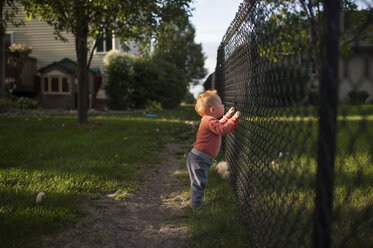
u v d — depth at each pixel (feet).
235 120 8.86
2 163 12.64
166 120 35.09
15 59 45.09
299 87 4.20
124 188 10.59
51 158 14.07
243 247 6.44
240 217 7.82
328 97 3.47
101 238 7.08
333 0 3.40
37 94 49.88
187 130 27.35
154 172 13.15
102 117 36.06
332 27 3.41
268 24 5.33
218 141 9.23
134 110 53.42
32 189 9.58
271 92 5.32
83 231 7.40
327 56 3.44
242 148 8.47
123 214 8.59
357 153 10.52
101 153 15.40
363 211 6.98
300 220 5.84
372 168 9.12
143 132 24.30
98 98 49.19
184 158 16.25
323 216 3.81
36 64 52.11
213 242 6.66
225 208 8.49
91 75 50.98
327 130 3.60
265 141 5.80
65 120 30.42
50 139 19.12
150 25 23.95
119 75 52.26
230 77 11.64
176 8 23.72
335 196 7.79
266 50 5.52
